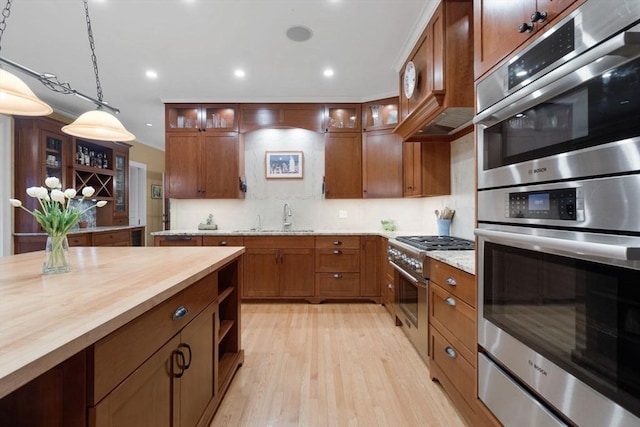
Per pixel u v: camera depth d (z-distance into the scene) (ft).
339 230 13.82
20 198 12.43
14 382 1.80
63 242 4.71
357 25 8.03
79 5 7.15
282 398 6.16
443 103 6.88
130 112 14.84
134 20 7.77
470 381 5.05
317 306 12.05
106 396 2.64
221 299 6.16
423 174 10.41
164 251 7.11
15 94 4.76
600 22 2.63
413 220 13.64
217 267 5.50
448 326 5.92
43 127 12.75
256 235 12.39
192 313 4.61
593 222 2.71
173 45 8.96
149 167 22.00
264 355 7.97
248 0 7.07
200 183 13.14
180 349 4.17
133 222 20.90
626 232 2.44
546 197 3.24
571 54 2.93
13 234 12.25
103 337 2.59
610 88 2.54
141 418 3.22
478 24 4.59
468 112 7.18
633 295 2.40
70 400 2.48
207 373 5.25
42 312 2.80
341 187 13.11
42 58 9.64
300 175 14.20
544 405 3.42
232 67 10.30
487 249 4.41
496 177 4.10
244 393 6.32
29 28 8.05
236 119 13.16
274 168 14.23
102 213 16.58
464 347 5.25
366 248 12.34
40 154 12.61
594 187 2.69
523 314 3.70
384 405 5.95
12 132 12.35
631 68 2.38
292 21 7.85
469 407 5.10
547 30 3.23
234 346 7.35
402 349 8.29
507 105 3.62
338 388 6.51
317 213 14.20
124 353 2.92
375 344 8.61
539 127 3.34
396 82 11.54
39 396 2.51
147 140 20.80
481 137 4.45
